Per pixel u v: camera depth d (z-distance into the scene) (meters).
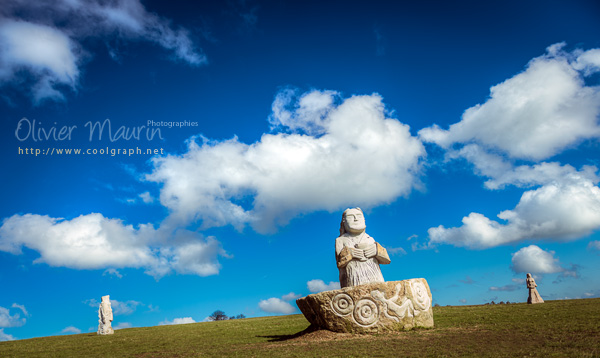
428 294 20.95
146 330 36.25
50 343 29.78
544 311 26.09
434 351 14.71
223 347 20.55
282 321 34.44
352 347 16.25
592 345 14.11
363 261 21.30
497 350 14.44
